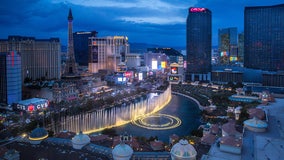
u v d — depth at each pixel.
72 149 169.00
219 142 183.62
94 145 173.50
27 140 191.50
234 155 165.38
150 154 166.75
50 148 169.00
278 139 192.75
